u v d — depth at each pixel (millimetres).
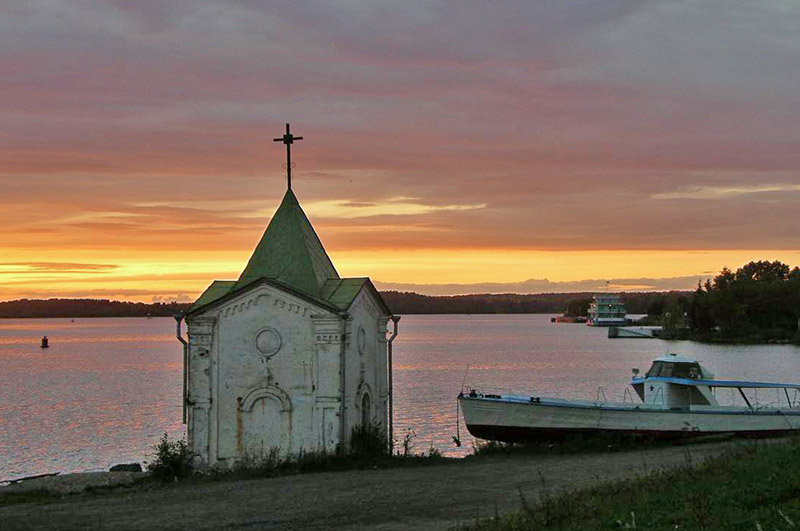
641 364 128125
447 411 66812
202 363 30578
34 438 58781
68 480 36719
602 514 17531
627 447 36781
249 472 28672
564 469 29141
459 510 21797
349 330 30422
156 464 31406
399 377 103625
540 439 38875
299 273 31578
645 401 42125
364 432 31219
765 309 186625
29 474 46344
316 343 29906
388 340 34812
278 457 29781
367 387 32375
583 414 38500
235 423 30250
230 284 32125
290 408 29922
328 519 21141
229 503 23672
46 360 155625
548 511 18203
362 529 19828
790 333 179500
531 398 40906
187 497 24969
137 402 80000
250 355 30344
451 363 132125
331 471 28812
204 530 20469
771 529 14633
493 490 24766
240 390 30297
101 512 23328
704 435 38875
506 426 38938
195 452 30391
